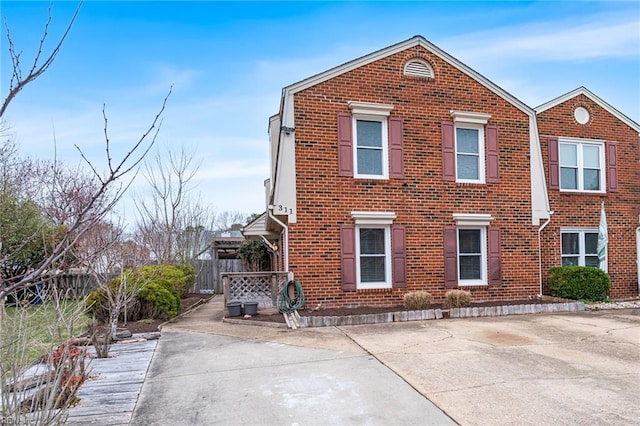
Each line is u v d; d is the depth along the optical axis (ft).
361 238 35.86
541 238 42.24
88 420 13.93
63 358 11.91
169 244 65.46
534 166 40.22
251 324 31.42
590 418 13.47
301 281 33.83
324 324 29.45
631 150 46.19
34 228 38.65
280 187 33.71
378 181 35.83
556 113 43.91
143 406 15.17
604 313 34.19
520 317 32.42
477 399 15.17
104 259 33.14
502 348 22.45
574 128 44.37
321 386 16.80
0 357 11.09
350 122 35.65
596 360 20.11
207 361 21.08
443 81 38.04
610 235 44.60
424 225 36.76
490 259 38.19
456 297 33.88
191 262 67.77
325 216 34.55
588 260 43.91
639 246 45.37
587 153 44.96
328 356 21.25
